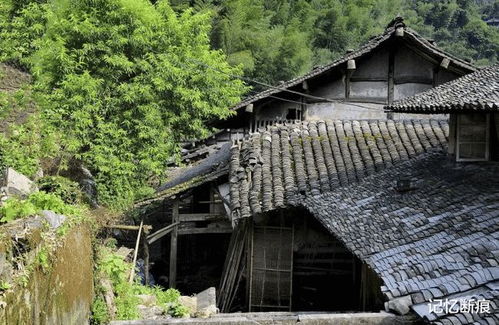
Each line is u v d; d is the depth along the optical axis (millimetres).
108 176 11492
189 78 13273
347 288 10836
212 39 26859
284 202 9680
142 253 13242
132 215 12461
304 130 12508
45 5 12836
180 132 13648
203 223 13492
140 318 6863
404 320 4961
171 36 13562
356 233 7293
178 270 15656
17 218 4598
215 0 29625
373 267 5953
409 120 12734
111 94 12352
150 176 13734
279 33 29531
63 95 11172
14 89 14727
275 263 10844
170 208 15555
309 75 13266
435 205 7418
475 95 7996
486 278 4902
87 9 12375
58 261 4586
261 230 10945
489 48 61594
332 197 9414
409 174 9633
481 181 8078
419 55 13352
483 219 6316
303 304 10898
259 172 10922
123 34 12281
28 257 3902
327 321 5543
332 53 36375
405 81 13539
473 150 9438
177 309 7164
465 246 5699
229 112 13648
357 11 39562
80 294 5430
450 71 13352
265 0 36406
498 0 84312
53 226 4895
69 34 12070
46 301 4148
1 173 8070
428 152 10898
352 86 13719
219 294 11680
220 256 16172
